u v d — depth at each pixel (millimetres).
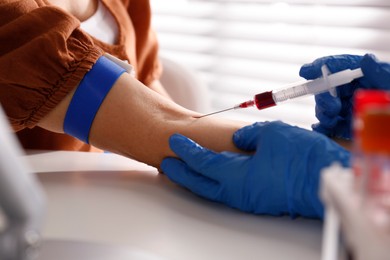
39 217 444
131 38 1020
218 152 710
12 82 726
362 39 1389
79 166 763
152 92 771
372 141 383
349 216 378
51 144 901
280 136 619
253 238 581
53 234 571
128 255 534
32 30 744
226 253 550
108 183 703
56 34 727
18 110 740
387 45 1361
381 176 394
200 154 667
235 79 1597
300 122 1485
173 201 659
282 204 616
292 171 604
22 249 429
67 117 748
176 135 700
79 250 536
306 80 759
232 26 1573
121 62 782
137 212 625
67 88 740
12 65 721
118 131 743
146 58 1127
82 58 745
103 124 746
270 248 562
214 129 728
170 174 691
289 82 1500
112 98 745
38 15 746
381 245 342
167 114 751
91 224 594
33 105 741
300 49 1482
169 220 611
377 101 392
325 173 426
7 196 413
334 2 1408
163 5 1683
